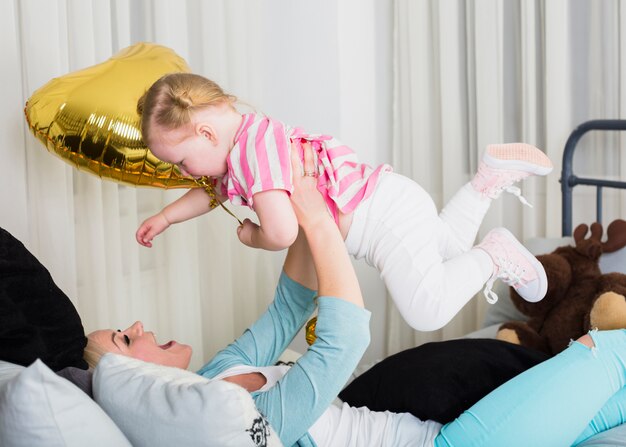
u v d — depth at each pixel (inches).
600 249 77.7
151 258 88.1
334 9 103.0
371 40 108.3
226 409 37.8
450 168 102.3
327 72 103.9
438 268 55.2
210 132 51.5
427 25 103.3
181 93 51.2
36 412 35.5
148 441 39.1
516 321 80.4
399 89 108.4
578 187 96.0
